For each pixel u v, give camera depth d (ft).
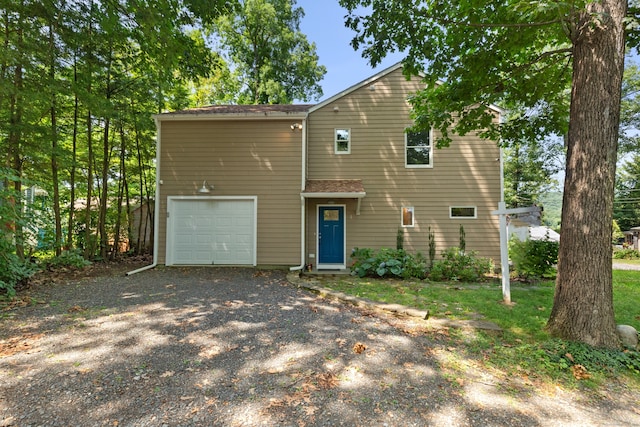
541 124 21.38
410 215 31.37
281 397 8.22
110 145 38.06
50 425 6.91
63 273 24.48
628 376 10.16
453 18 15.88
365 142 31.99
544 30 17.02
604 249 12.05
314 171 32.09
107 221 37.06
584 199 12.28
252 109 33.32
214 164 30.37
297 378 9.17
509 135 22.29
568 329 12.28
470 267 26.00
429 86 19.39
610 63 12.12
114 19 19.63
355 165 31.91
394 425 7.31
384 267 26.27
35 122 25.02
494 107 30.45
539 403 8.55
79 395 8.01
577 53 12.81
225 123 30.55
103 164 35.27
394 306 16.14
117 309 15.24
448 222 31.01
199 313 14.83
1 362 9.59
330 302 17.56
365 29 16.40
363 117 32.12
